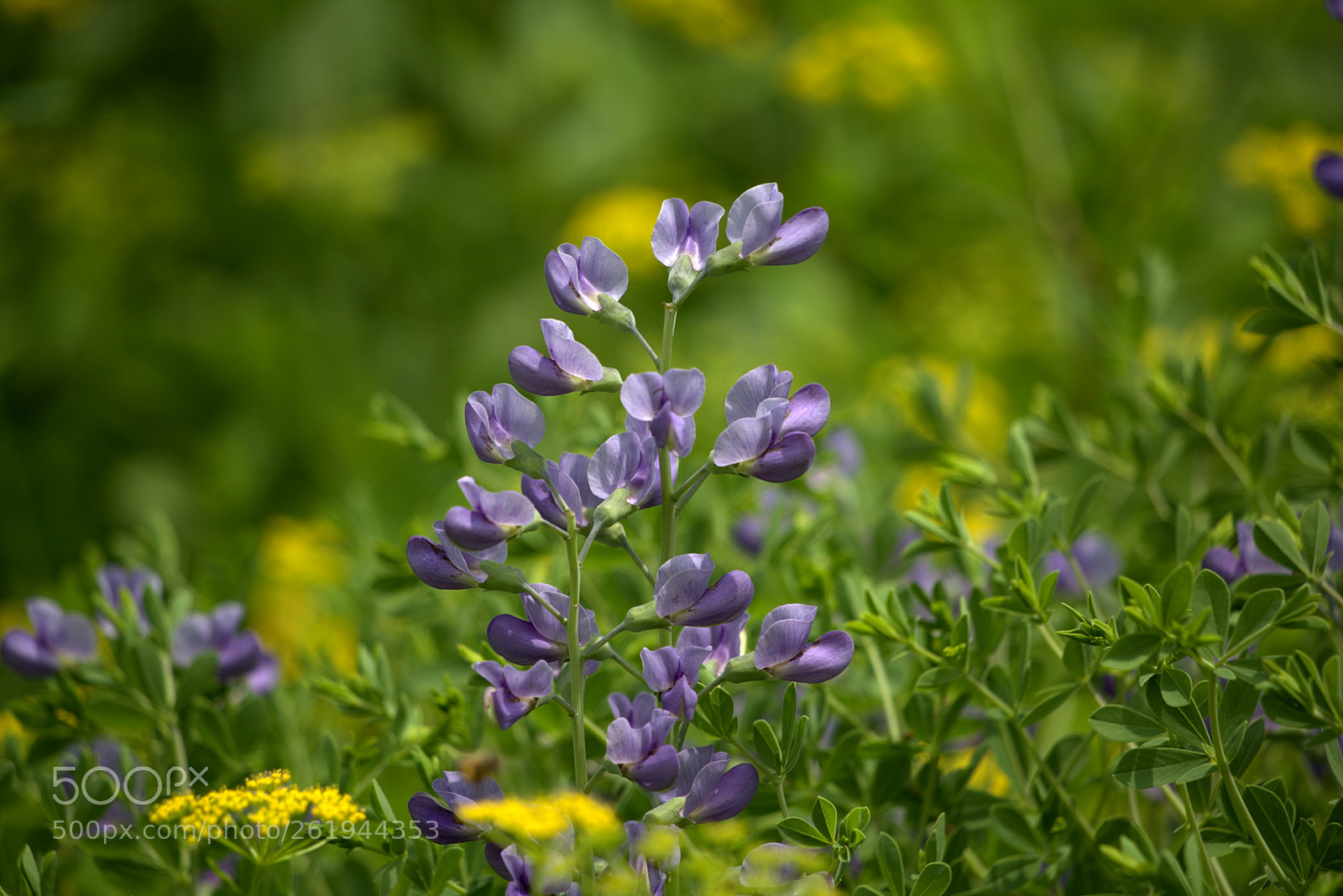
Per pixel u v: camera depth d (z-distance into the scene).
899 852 1.34
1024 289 3.45
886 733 1.47
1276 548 1.37
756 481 1.58
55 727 1.47
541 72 4.96
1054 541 1.44
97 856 1.41
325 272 4.70
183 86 5.07
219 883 1.43
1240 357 1.57
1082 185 3.64
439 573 1.31
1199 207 3.54
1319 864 1.33
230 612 1.48
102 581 1.51
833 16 4.41
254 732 1.44
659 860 1.31
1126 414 1.56
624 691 1.48
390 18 4.95
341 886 1.41
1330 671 1.34
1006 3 3.85
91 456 4.36
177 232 4.74
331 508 1.65
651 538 1.52
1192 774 1.33
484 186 4.77
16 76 4.92
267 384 4.30
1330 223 2.20
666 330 1.33
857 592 1.45
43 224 4.60
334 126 4.94
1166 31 3.97
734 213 1.34
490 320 4.52
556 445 1.58
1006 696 1.39
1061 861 1.39
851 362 3.59
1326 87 3.93
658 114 4.85
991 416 2.93
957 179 3.88
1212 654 1.35
